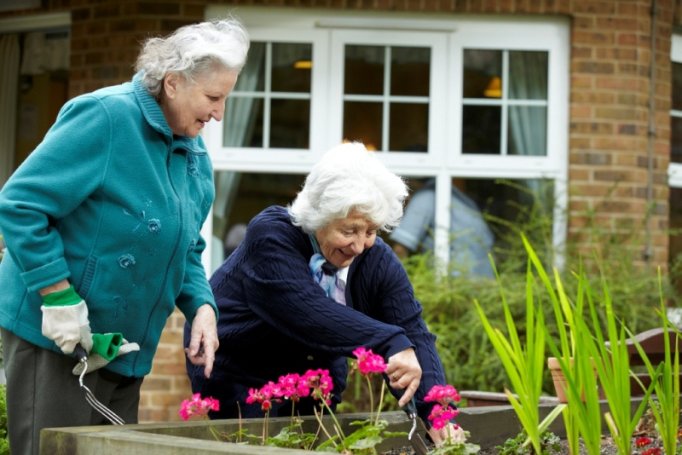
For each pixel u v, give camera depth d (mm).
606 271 7543
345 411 7176
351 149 3131
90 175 3062
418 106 7824
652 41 7918
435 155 7809
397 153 7797
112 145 3088
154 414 7539
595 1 7816
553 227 7742
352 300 3359
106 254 3113
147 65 3164
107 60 7770
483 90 7859
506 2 7770
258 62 7785
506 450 3400
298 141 7781
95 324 3146
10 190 3025
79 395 3154
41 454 2729
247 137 7789
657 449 3320
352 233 3105
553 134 7848
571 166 7797
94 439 2633
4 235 3014
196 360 3400
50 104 8336
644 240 7777
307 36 7758
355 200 3021
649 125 7895
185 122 3191
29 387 3148
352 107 7797
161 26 7676
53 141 3051
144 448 2535
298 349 3586
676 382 3090
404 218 7793
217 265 7754
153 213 3143
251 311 3502
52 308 2998
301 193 3236
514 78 7863
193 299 3453
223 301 3568
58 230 3119
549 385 7027
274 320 3303
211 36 3156
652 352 4484
